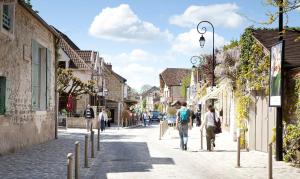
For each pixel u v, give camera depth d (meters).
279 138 15.48
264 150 18.53
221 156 16.98
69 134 30.09
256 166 14.13
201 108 52.28
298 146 14.77
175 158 16.16
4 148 16.00
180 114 19.58
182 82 86.19
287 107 15.80
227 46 25.55
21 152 17.12
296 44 18.11
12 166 13.20
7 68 16.11
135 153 17.75
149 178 11.48
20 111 17.98
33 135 20.30
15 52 17.12
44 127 22.61
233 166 14.11
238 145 14.05
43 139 22.38
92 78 55.22
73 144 21.22
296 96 15.13
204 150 19.45
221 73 24.58
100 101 61.59
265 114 18.34
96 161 14.91
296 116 15.16
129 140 25.62
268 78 17.53
